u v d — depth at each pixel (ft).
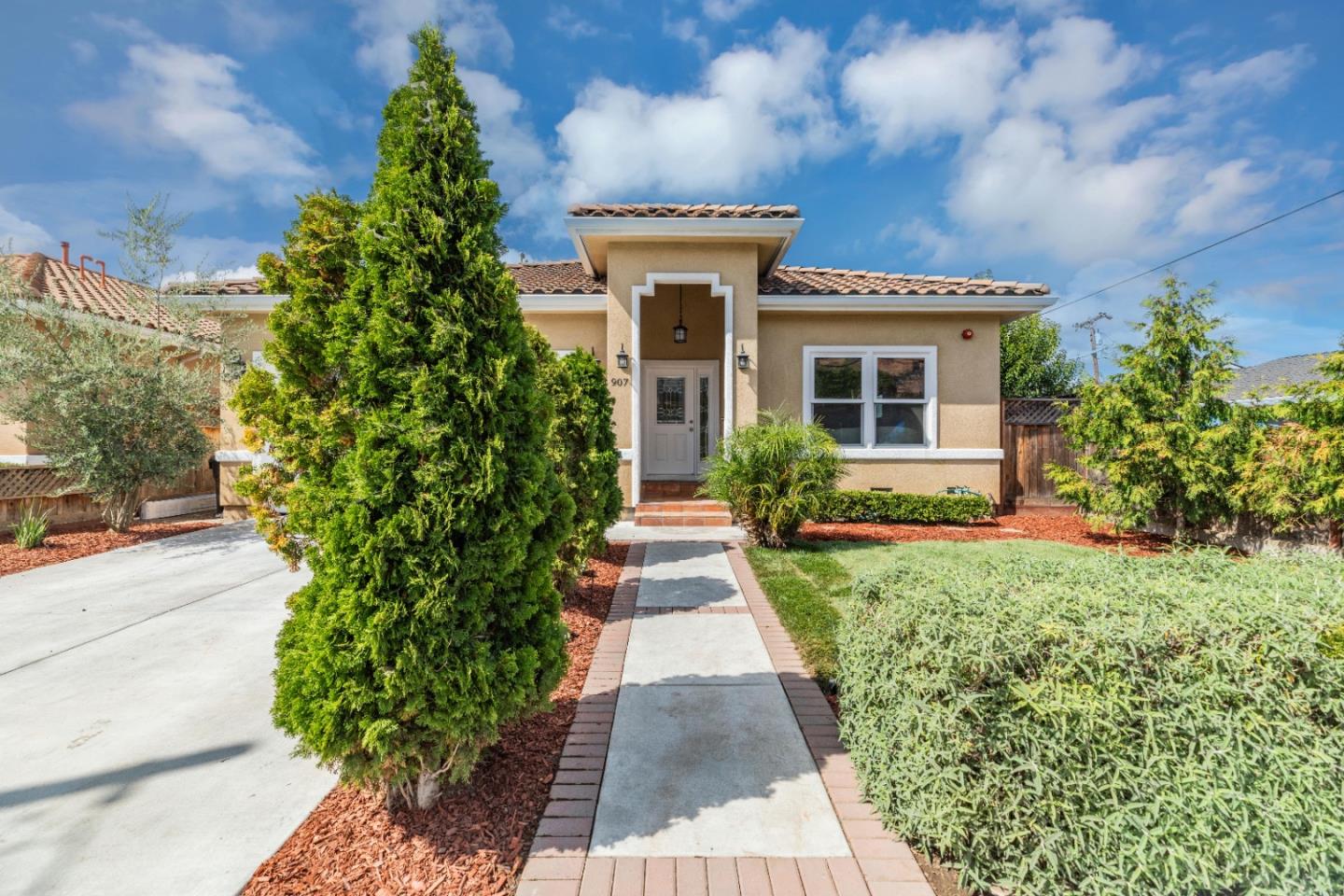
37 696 14.64
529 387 10.17
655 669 15.71
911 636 9.40
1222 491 29.01
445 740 9.36
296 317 13.99
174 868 8.89
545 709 10.84
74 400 31.78
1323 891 7.43
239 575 26.27
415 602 8.82
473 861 8.87
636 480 36.81
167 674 15.98
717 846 9.13
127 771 11.49
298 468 12.91
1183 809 7.44
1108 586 9.66
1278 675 7.69
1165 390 30.94
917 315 40.29
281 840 9.50
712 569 26.11
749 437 29.91
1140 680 7.81
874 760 9.95
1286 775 7.48
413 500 8.95
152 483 35.76
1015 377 71.41
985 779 8.18
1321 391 25.36
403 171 9.52
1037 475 42.34
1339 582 9.47
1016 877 8.00
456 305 9.32
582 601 21.62
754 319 36.83
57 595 23.35
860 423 40.47
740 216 36.01
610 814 9.86
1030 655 8.19
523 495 9.84
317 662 8.57
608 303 37.01
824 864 8.76
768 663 16.14
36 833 9.71
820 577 24.12
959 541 32.09
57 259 51.88
